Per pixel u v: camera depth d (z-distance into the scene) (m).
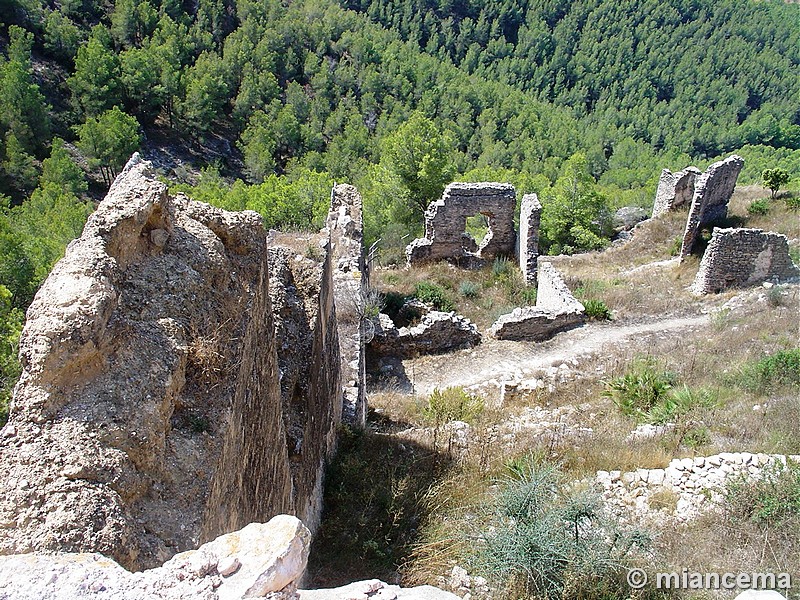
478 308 20.48
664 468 9.40
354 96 79.44
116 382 3.98
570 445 10.21
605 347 16.08
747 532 7.73
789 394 11.05
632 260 23.34
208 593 3.02
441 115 80.38
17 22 57.41
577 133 87.62
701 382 12.41
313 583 7.43
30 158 42.72
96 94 53.69
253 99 68.31
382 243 25.52
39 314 3.84
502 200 22.58
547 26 127.06
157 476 3.96
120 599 2.85
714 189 22.53
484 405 12.80
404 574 7.63
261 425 5.68
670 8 136.12
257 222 6.04
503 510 7.75
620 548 7.28
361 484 9.51
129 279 4.59
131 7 66.12
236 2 81.81
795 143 103.56
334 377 10.49
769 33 137.62
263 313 6.08
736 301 17.62
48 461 3.49
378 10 112.00
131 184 5.02
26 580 2.84
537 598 6.83
